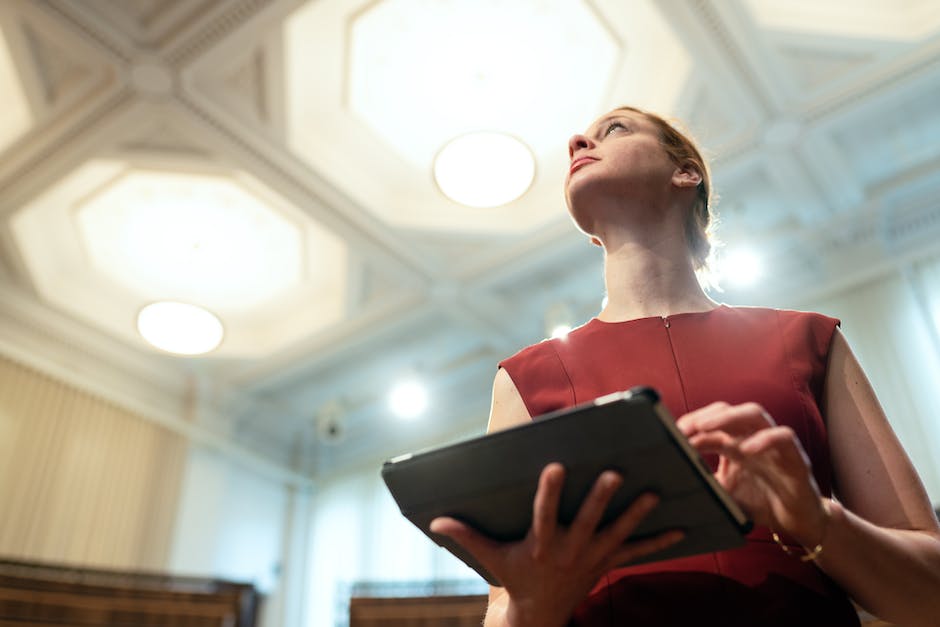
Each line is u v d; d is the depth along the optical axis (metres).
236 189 7.00
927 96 6.23
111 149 6.28
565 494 0.90
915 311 6.97
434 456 0.96
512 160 5.32
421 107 6.38
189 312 6.30
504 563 0.94
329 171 6.54
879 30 5.57
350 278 7.90
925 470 6.34
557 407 1.20
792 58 5.77
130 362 8.84
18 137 6.02
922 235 7.30
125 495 8.42
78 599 3.32
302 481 10.61
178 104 5.82
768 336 1.20
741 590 1.00
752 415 0.90
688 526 0.93
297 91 6.08
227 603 3.50
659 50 5.92
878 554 0.94
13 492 7.46
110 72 5.61
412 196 7.20
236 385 9.62
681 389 1.15
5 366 7.78
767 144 6.43
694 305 1.33
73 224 7.32
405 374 9.61
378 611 3.20
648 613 1.01
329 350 8.95
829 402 1.17
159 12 5.26
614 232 1.44
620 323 1.28
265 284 8.36
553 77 6.15
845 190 7.03
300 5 5.19
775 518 0.96
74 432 8.18
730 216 7.35
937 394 6.56
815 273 7.65
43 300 7.92
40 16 5.21
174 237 7.55
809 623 0.98
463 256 7.63
